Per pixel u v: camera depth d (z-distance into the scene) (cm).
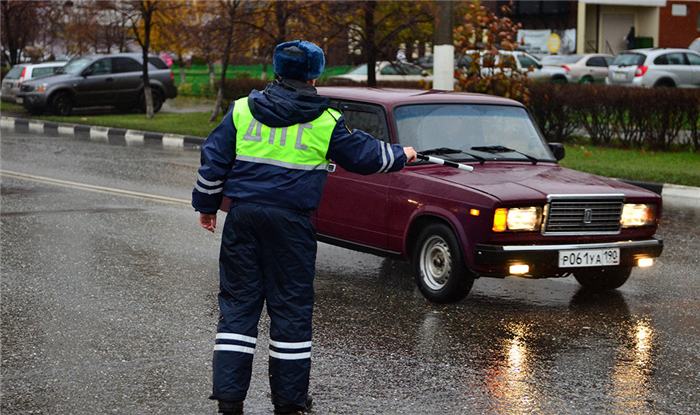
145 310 796
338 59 2731
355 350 692
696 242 1181
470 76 2123
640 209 848
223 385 514
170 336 718
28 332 722
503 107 976
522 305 846
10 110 3734
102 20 3622
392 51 2692
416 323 774
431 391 599
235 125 527
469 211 792
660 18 5506
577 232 814
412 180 856
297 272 527
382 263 1034
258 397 582
